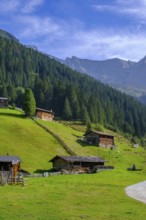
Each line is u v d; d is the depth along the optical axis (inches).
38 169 4298.7
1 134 5428.2
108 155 5944.9
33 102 7253.9
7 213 1432.1
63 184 2834.6
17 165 3538.4
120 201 1925.4
